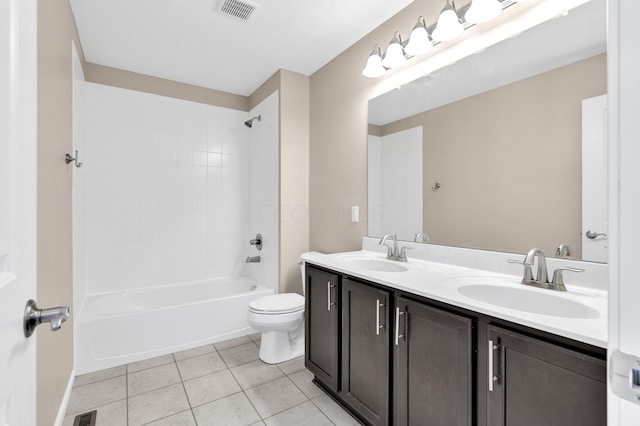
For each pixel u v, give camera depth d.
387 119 2.16
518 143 1.47
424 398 1.22
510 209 1.50
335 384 1.73
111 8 2.00
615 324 0.43
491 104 1.57
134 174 2.92
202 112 3.27
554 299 1.17
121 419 1.62
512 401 0.95
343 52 2.54
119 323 2.22
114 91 2.82
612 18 0.43
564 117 1.32
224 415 1.66
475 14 1.45
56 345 1.53
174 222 3.12
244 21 2.15
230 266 3.43
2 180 0.50
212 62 2.74
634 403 0.41
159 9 2.02
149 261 2.99
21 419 0.56
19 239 0.56
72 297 1.97
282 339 2.29
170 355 2.36
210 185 3.31
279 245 2.84
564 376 0.83
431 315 1.19
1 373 0.48
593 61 1.24
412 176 1.99
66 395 1.74
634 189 0.41
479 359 1.04
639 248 0.40
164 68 2.85
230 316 2.67
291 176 2.88
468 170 1.68
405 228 2.04
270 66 2.81
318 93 2.85
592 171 1.24
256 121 3.33
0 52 0.49
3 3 0.51
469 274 1.52
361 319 1.55
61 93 1.66
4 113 0.51
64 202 1.73
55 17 1.54
